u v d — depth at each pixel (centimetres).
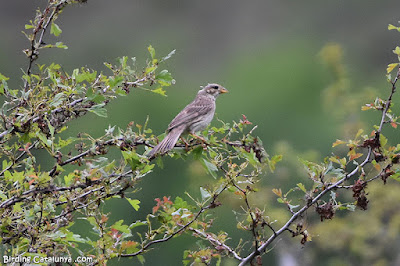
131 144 865
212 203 893
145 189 1855
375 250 1415
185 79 2777
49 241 816
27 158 887
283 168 1333
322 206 891
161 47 3042
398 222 1403
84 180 830
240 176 906
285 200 907
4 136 864
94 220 873
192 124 1127
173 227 893
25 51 905
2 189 866
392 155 880
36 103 839
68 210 841
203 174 1473
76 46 2905
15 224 855
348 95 1538
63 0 911
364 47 3066
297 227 905
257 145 873
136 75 914
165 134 912
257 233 910
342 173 910
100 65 2898
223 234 925
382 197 1420
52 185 817
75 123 1988
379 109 910
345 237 1389
